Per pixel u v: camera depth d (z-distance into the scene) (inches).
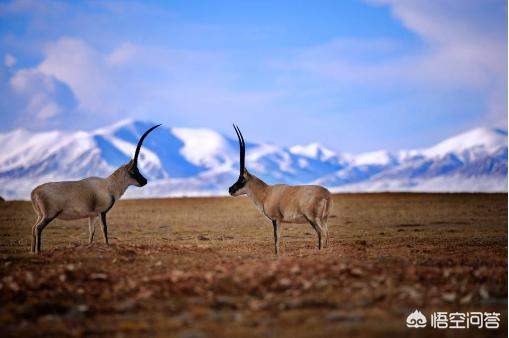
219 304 980.6
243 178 1827.0
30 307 975.0
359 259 1362.0
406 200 5049.2
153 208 4441.4
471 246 1863.9
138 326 882.8
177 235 2598.4
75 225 2999.5
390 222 3125.0
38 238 1652.3
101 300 1029.8
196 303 994.1
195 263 1334.9
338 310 943.0
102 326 895.7
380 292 1032.8
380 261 1299.2
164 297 1032.8
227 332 849.5
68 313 959.6
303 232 2640.3
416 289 1057.5
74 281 1140.5
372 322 878.4
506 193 5664.4
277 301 993.5
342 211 3897.6
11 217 3415.4
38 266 1315.2
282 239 2363.4
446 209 4005.9
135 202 5472.4
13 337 852.6
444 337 823.7
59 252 1493.6
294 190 1722.4
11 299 1033.5
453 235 2474.2
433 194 5723.4
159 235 2603.3
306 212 1686.8
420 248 1759.4
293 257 1456.7
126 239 2438.5
